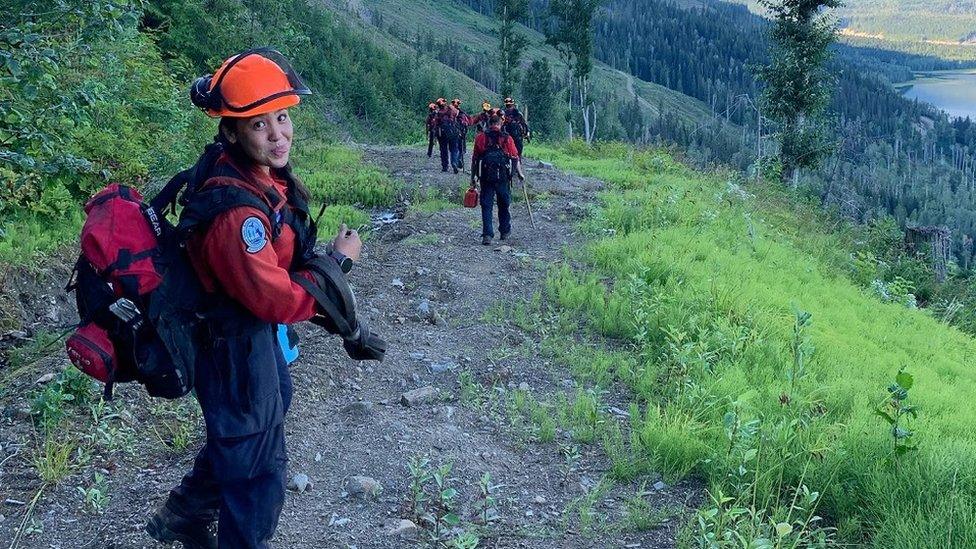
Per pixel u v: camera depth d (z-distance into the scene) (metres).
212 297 2.69
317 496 4.26
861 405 5.68
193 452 4.62
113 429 4.70
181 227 2.58
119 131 11.76
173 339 2.62
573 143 28.47
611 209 12.58
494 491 4.41
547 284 8.37
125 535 3.83
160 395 2.72
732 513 3.76
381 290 8.27
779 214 18.94
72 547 3.77
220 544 2.86
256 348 2.76
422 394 5.56
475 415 5.39
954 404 6.49
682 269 8.98
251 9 29.02
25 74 6.22
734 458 4.50
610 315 7.29
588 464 4.79
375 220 13.39
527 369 6.26
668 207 12.53
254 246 2.55
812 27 32.69
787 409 5.17
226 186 2.61
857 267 14.66
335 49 103.69
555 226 12.09
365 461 4.63
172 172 12.91
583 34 65.12
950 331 11.12
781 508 3.99
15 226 9.59
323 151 21.42
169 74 20.89
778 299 8.82
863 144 195.62
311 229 2.86
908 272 17.52
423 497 4.24
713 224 12.37
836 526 4.12
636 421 5.24
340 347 6.28
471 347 6.69
